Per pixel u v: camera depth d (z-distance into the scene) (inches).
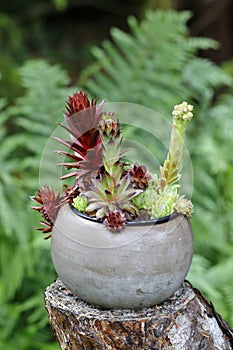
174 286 37.6
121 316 38.1
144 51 107.9
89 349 39.5
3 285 93.0
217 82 108.3
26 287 98.9
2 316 90.0
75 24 216.5
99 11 223.8
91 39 209.6
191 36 158.7
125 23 213.3
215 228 100.3
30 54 193.8
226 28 157.3
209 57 158.1
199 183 104.2
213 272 90.2
